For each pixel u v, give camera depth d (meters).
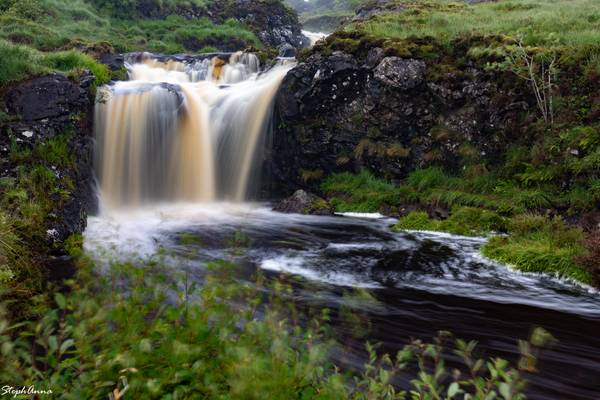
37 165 8.68
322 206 12.00
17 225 6.98
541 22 14.34
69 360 2.33
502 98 11.08
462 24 15.88
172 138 13.32
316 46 13.62
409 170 12.44
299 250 8.34
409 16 18.25
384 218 11.27
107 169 11.93
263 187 14.32
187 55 19.84
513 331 5.16
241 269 7.12
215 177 14.12
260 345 2.57
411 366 4.20
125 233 9.13
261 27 31.86
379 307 5.70
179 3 30.77
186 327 2.72
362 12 25.77
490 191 10.67
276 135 14.05
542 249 7.37
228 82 18.47
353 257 7.91
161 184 13.20
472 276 6.99
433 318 5.46
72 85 10.29
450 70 11.90
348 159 13.09
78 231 8.44
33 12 22.30
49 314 2.45
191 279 5.47
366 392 2.85
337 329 4.85
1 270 5.43
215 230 9.78
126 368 2.32
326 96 13.03
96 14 27.30
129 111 12.45
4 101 9.40
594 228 8.08
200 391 2.41
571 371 4.27
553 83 10.62
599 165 8.81
